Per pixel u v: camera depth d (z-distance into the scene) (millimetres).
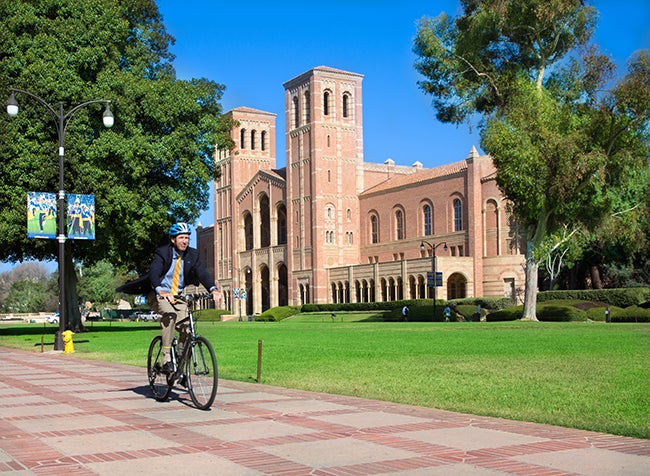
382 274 79312
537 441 6926
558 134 36625
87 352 23234
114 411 9352
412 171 99438
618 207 46875
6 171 33812
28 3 36688
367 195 91625
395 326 42219
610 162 37750
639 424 7852
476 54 41156
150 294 10336
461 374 13227
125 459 6426
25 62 34969
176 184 40375
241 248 107438
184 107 39500
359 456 6352
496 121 38656
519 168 36781
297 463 6129
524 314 41750
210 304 113312
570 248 55531
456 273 74750
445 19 42156
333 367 15109
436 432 7445
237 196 108125
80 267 114625
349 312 76375
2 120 33875
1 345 29922
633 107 36219
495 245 72812
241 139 109188
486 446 6707
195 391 9555
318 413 8828
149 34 43031
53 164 33781
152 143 38438
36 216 25781
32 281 148375
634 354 17016
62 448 6957
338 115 92688
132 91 37312
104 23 37125
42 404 10156
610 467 5820
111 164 36875
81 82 35688
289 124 95562
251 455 6488
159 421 8477
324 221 90500
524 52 41312
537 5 37719
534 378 12359
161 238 40281
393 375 13273
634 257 59812
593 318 45750
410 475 5641
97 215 35312
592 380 11953
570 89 39844
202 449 6801
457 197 77000
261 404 9688
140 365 17125
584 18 38781
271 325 53969
